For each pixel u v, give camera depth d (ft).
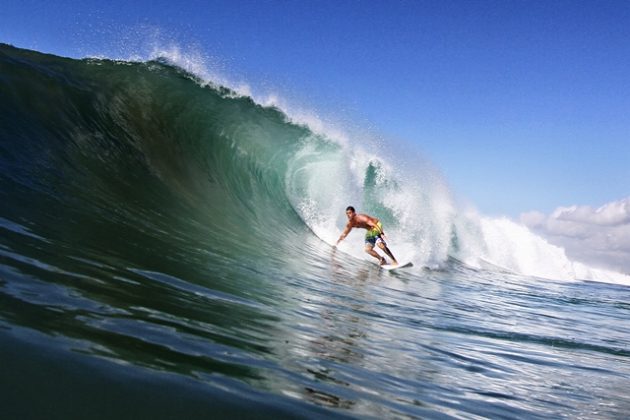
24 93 22.70
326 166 44.88
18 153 18.45
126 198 21.21
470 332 17.65
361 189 45.68
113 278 11.30
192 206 25.98
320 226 41.11
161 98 33.47
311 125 45.34
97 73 31.12
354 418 6.57
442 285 32.89
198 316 10.49
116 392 5.75
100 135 25.00
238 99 40.88
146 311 9.64
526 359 14.52
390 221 45.88
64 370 5.96
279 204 38.93
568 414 9.52
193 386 6.36
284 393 6.96
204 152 33.81
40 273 9.86
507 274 53.93
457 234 53.67
